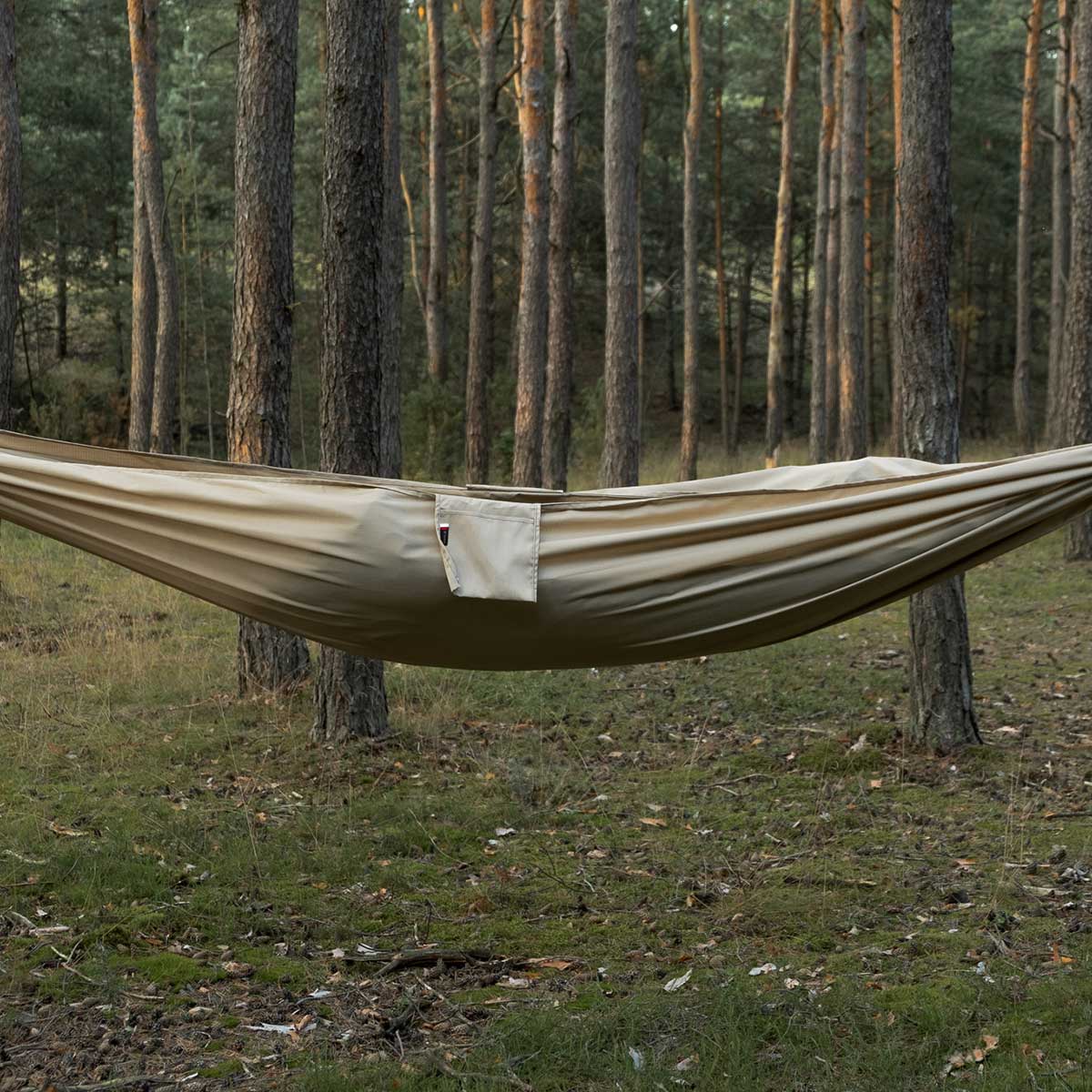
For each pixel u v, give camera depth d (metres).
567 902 5.34
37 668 9.52
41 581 12.80
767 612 3.95
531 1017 4.13
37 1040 4.04
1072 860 5.70
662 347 42.44
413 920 5.14
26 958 4.64
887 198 32.09
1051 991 4.26
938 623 7.58
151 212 19.22
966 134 30.73
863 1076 3.71
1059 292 22.23
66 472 3.90
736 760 7.54
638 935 4.98
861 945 4.82
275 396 8.79
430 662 4.34
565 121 16.64
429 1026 4.18
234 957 4.74
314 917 5.15
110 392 26.73
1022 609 12.48
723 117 32.19
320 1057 3.89
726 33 32.22
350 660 7.77
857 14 18.33
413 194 30.09
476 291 19.11
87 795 6.67
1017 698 8.95
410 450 20.94
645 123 29.62
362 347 7.41
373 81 7.31
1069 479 3.75
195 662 9.79
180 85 27.92
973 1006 4.17
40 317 33.81
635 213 14.33
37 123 28.94
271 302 8.73
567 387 16.62
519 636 4.03
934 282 7.38
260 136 8.62
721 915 5.20
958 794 6.82
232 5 27.09
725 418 31.05
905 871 5.64
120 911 5.12
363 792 6.88
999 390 41.00
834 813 6.51
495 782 7.03
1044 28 22.05
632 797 6.86
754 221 35.81
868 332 28.94
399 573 3.83
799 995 4.25
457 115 29.92
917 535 3.81
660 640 4.04
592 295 35.53
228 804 6.63
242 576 3.95
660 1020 4.11
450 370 28.38
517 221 29.06
